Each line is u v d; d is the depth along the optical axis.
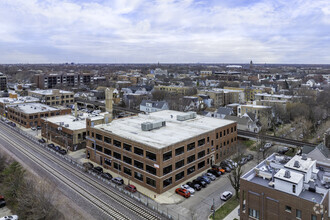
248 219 38.69
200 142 64.62
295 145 74.94
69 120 95.19
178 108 133.75
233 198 51.03
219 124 75.94
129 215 44.72
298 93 158.38
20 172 55.88
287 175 35.53
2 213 45.97
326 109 124.50
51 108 121.44
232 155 78.12
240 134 86.75
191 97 146.88
